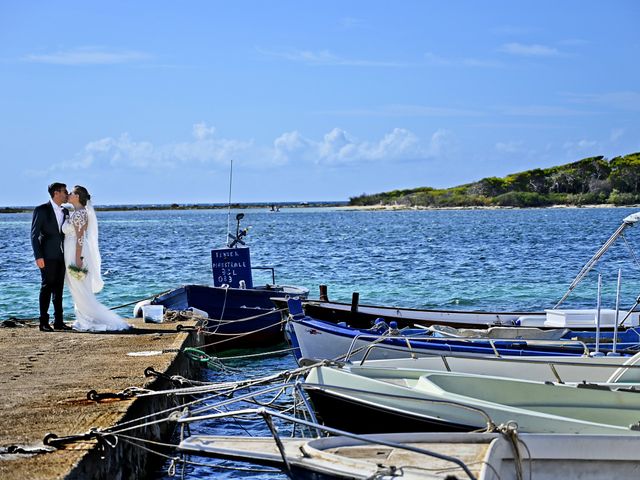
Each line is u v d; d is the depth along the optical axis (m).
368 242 59.22
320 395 8.88
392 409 8.45
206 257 44.47
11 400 8.94
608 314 14.44
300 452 6.83
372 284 30.30
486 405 8.20
